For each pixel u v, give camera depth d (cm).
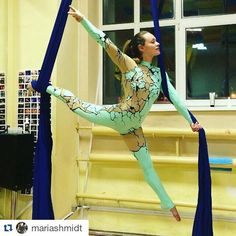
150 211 264
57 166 255
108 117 177
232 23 270
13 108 268
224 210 241
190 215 254
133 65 175
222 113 258
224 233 247
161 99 282
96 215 278
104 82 307
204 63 277
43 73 182
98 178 281
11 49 267
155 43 178
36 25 263
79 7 287
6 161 239
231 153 252
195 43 281
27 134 246
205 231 184
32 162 249
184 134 254
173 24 284
